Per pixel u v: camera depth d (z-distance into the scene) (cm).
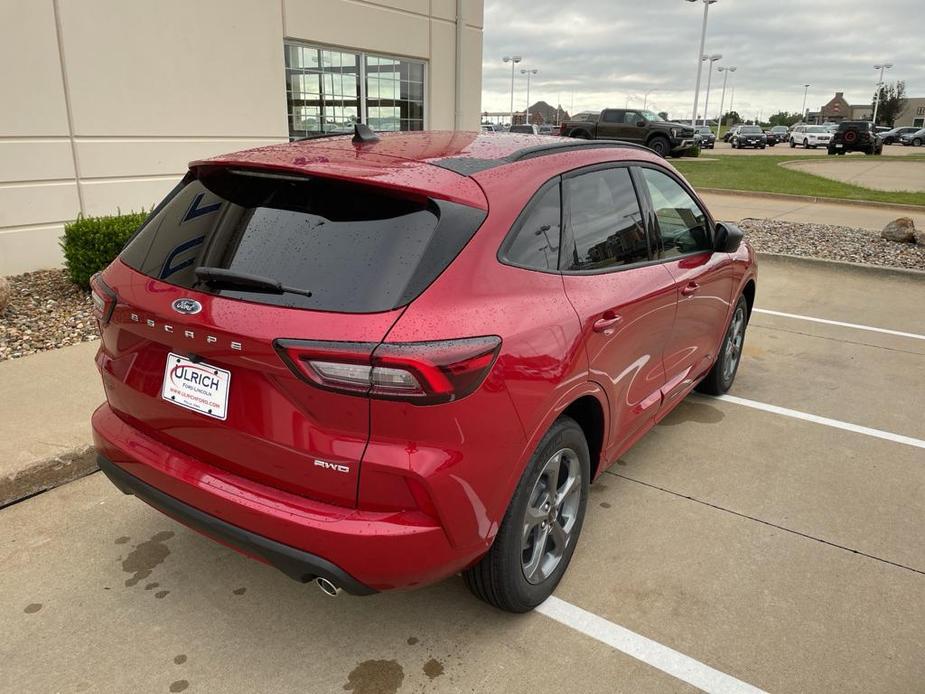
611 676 241
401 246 208
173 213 254
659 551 312
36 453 353
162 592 278
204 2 814
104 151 750
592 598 280
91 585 281
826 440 428
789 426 447
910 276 866
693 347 388
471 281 215
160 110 793
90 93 727
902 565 307
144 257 246
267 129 918
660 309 322
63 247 638
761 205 1619
